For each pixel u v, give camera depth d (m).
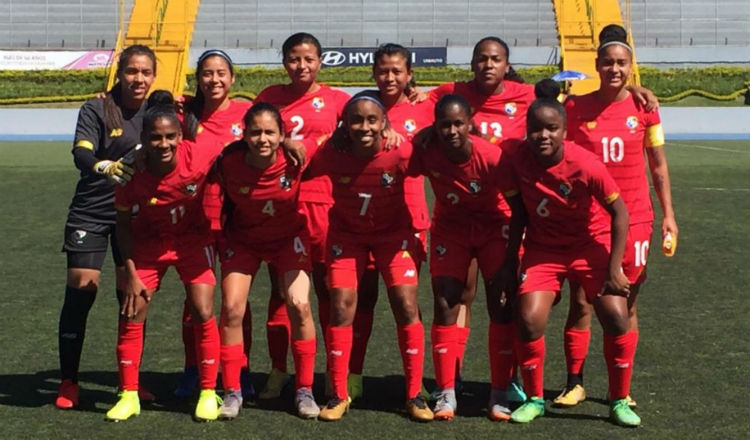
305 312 5.47
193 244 5.55
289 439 5.07
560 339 7.23
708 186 16.25
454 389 5.68
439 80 33.69
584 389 6.02
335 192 5.48
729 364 6.46
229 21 37.12
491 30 37.16
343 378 5.49
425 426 5.31
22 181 16.92
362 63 35.69
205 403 5.44
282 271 5.61
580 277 5.43
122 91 5.84
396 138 5.38
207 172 5.43
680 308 8.12
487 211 5.62
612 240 5.30
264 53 36.28
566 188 5.25
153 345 7.04
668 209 5.84
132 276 5.42
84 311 5.78
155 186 5.32
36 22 37.75
